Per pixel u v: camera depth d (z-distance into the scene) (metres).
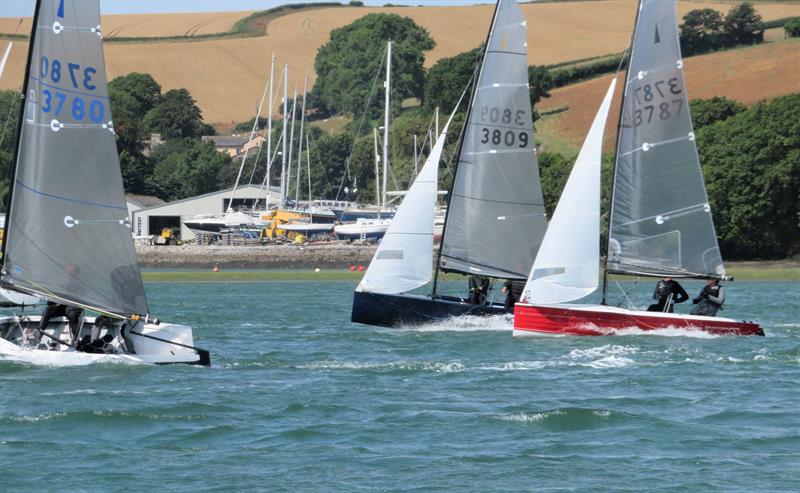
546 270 116.62
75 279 88.56
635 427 71.12
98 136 89.06
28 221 87.88
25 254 87.94
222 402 78.12
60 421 71.75
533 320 117.12
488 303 130.25
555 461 63.34
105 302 89.44
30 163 87.81
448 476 60.22
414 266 127.69
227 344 114.69
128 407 76.00
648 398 80.56
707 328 116.31
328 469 61.50
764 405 77.81
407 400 79.81
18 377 85.75
